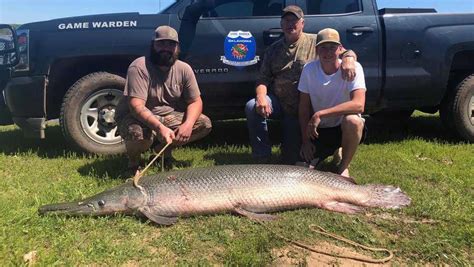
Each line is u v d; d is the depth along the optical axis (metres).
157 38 4.50
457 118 6.23
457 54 6.14
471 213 3.92
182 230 3.60
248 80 5.64
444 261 3.25
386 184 4.56
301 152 4.96
